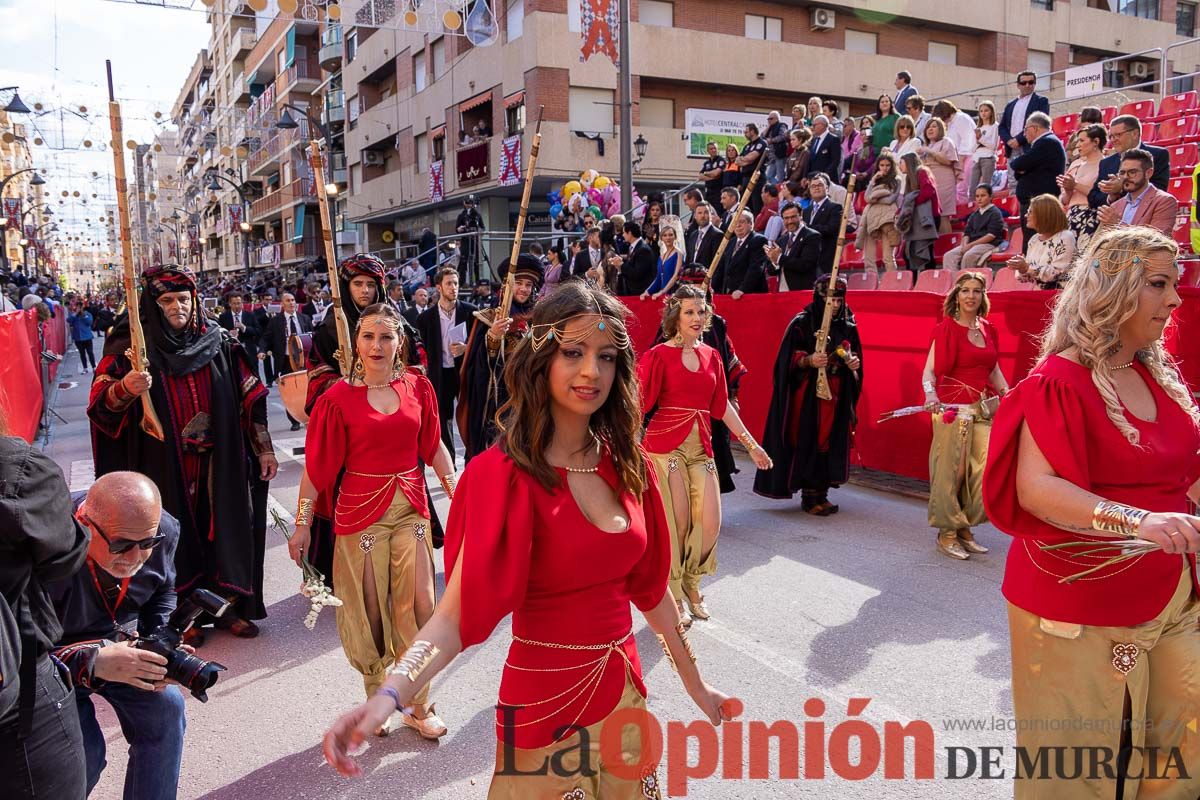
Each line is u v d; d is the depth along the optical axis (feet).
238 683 13.91
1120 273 7.04
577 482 6.73
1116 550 7.23
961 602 16.08
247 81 131.95
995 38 92.73
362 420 11.82
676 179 81.25
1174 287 7.09
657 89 81.15
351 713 5.52
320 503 13.35
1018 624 7.97
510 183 77.25
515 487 6.46
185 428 14.90
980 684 12.76
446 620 6.37
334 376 14.98
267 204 141.38
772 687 12.88
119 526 7.97
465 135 86.94
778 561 18.81
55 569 6.36
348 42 111.86
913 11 87.71
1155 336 7.24
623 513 6.85
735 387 20.81
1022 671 7.95
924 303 24.09
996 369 18.80
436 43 90.79
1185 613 7.61
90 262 327.06
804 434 22.17
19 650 6.05
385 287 15.64
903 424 25.17
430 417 12.66
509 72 78.48
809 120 45.01
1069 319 7.42
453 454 25.49
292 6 32.63
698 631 15.07
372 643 12.12
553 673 6.64
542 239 63.16
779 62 84.33
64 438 37.83
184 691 13.61
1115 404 7.15
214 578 15.25
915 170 31.81
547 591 6.63
